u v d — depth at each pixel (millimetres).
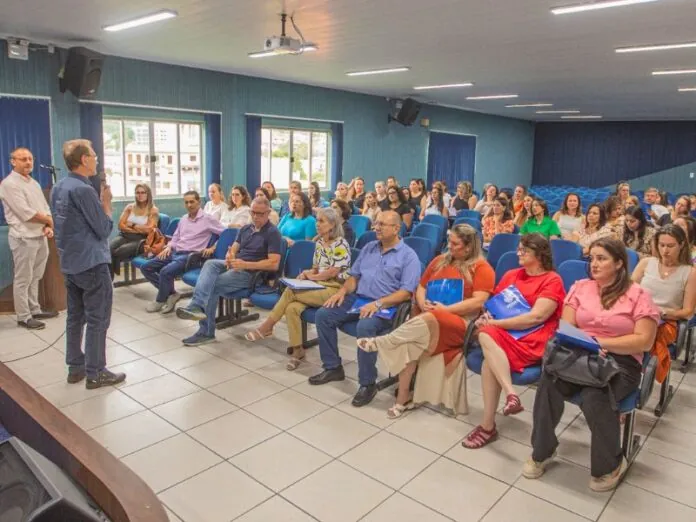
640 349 2387
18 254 4219
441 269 3145
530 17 4445
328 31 5031
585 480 2445
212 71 7496
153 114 7078
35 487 1326
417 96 10414
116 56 6477
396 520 2145
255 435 2764
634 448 2656
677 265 3119
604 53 5902
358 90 9562
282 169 9039
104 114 6598
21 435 2066
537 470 2445
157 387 3289
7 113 5699
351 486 2359
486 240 6023
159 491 2289
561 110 12633
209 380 3404
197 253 4656
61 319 4527
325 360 3387
